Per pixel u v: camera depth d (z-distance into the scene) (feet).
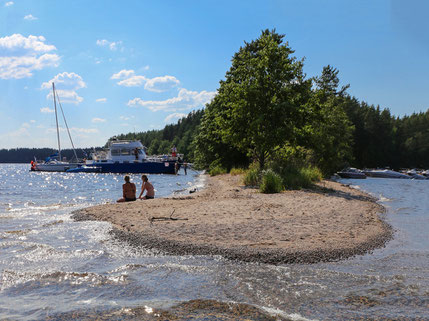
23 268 16.55
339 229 24.79
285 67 74.64
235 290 13.51
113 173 159.12
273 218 29.19
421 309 11.69
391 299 12.56
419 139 295.69
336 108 126.93
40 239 22.71
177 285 14.12
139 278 15.02
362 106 309.83
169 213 32.37
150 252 19.33
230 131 79.56
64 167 212.02
